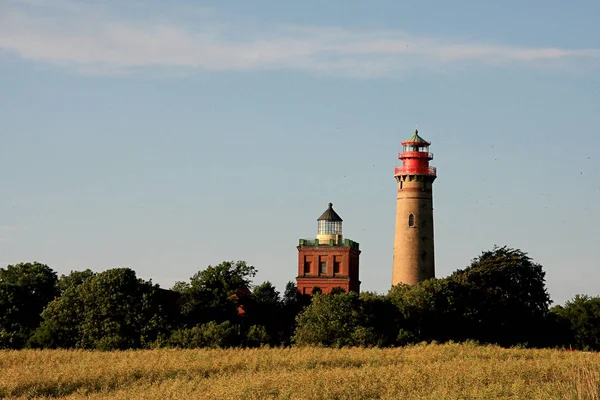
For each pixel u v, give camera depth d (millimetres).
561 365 134750
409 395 110062
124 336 192500
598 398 101938
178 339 187625
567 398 103500
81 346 192250
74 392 117625
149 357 151000
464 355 158875
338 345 187500
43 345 193625
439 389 111625
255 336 197375
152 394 111438
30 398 114625
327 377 121625
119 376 126750
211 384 119438
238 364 140375
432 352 161375
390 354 158750
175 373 132250
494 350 167750
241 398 109875
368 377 121875
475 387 112312
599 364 135250
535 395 107125
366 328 195000
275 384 116562
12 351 167625
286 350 168250
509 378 122250
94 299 197625
